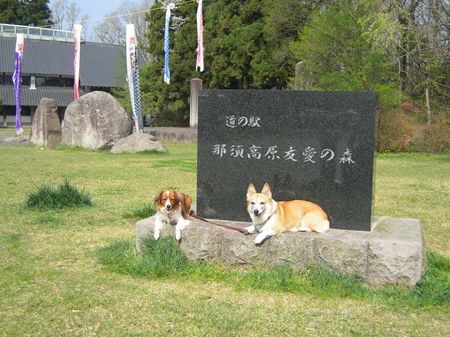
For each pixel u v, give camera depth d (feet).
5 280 13.96
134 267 14.60
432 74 62.80
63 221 20.62
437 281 13.52
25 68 117.60
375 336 11.06
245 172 16.20
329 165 15.40
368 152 15.05
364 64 54.90
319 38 56.90
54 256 16.12
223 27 87.76
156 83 100.94
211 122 16.46
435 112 62.59
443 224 21.18
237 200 16.34
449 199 26.94
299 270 14.12
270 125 15.89
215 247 14.70
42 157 46.37
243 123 16.14
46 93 120.88
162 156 48.83
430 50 56.80
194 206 17.97
